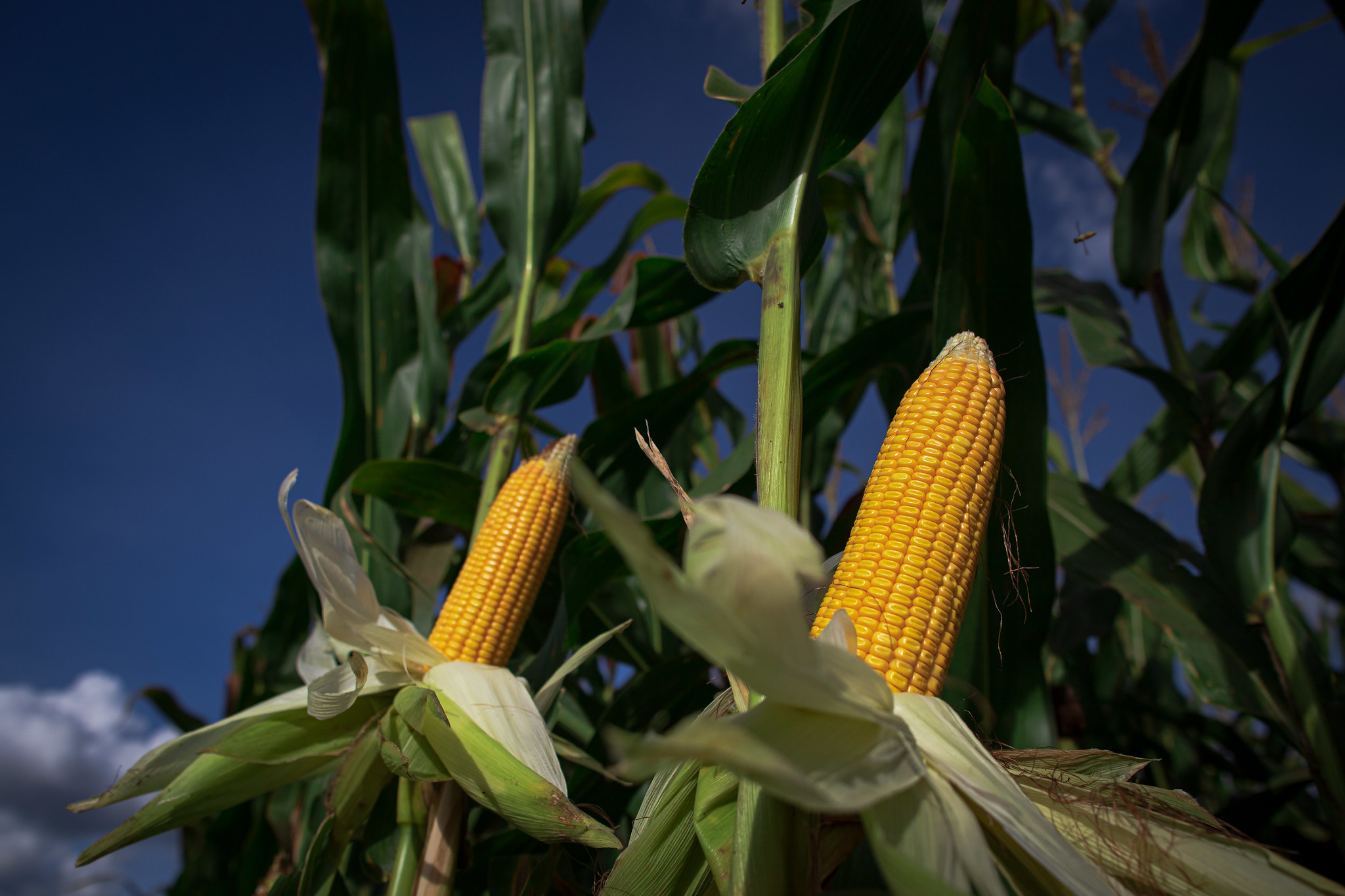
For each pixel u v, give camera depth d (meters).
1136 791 1.43
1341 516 4.39
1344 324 2.82
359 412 3.75
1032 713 2.23
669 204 4.60
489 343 4.89
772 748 1.15
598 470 3.62
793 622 1.04
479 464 4.08
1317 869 3.21
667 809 1.52
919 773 1.14
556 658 2.76
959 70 3.07
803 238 2.00
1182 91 3.68
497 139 3.88
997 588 2.31
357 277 3.88
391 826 2.80
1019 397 2.33
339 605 2.27
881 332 3.10
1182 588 3.05
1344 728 2.62
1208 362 4.10
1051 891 1.24
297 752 2.33
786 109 2.01
